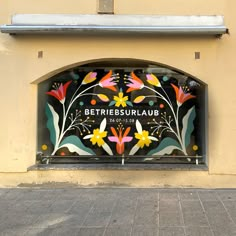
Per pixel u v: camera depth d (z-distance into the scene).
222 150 6.85
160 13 6.91
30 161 7.11
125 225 5.08
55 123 7.36
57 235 4.75
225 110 6.85
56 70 7.04
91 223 5.17
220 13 6.87
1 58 7.05
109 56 6.91
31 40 7.02
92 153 7.34
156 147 7.28
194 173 6.90
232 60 6.84
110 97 7.33
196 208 5.74
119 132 7.32
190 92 7.23
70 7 6.99
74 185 7.04
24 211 5.70
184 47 6.87
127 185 6.99
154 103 7.30
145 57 6.89
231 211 5.58
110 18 6.84
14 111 7.06
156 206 5.87
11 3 7.05
